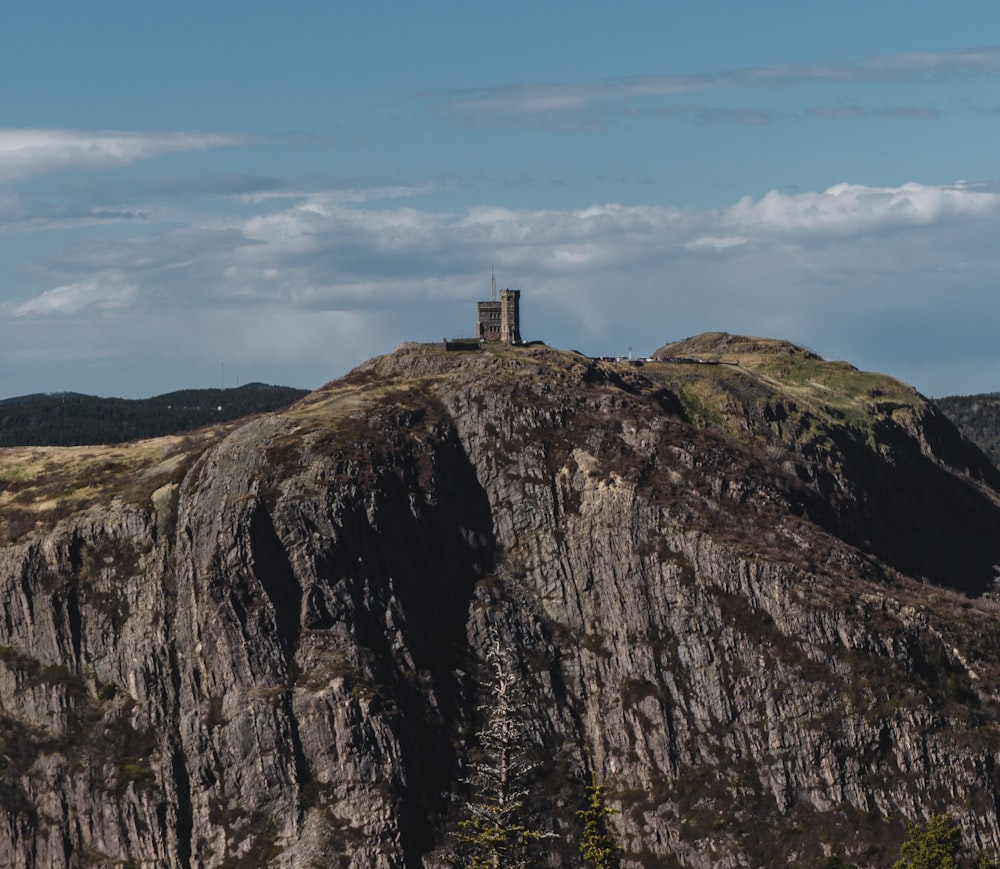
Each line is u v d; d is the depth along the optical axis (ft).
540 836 452.35
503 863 450.30
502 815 446.60
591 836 540.93
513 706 441.68
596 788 546.67
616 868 540.52
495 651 451.12
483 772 454.81
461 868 469.57
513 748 443.73
